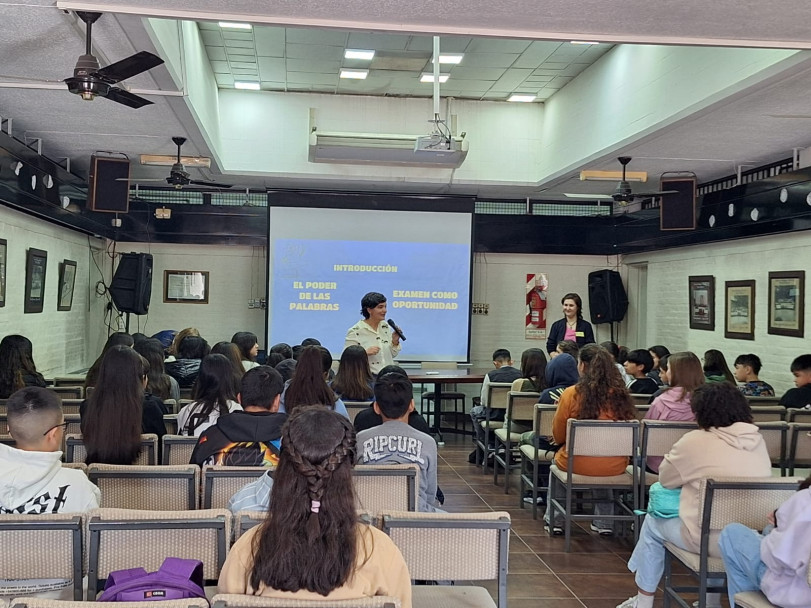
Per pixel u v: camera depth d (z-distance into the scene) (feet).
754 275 25.93
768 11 11.31
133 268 30.73
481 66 26.84
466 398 35.35
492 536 7.27
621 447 14.58
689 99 19.16
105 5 11.57
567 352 20.02
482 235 35.58
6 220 21.94
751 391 20.75
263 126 30.53
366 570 5.16
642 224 32.48
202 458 9.61
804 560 7.62
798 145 22.74
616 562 14.30
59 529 6.79
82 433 10.59
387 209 33.01
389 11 11.51
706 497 9.35
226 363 12.22
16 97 19.31
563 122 29.19
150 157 25.18
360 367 16.39
